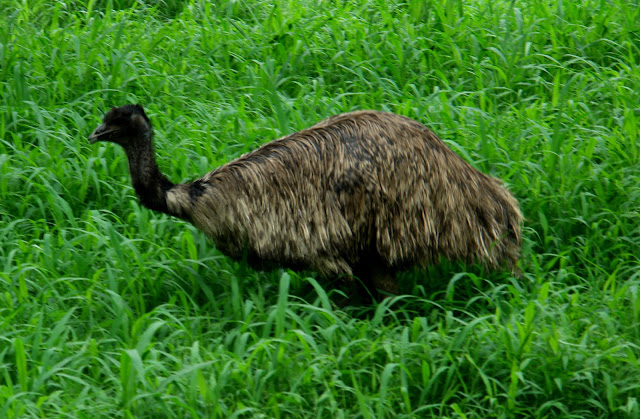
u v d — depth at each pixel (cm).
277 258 1673
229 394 1439
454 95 2170
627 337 1581
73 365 1462
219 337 1566
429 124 2081
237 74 2350
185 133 2059
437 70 2288
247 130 2055
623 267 1784
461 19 2491
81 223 1888
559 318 1612
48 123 2108
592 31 2458
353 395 1473
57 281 1633
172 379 1373
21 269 1647
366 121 1680
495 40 2447
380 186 1636
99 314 1644
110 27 2447
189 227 1841
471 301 1639
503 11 2569
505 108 2278
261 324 1588
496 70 2333
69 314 1523
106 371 1462
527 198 1914
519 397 1502
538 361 1512
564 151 1988
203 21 2516
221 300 1698
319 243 1652
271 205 1656
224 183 1669
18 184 1936
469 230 1667
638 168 1975
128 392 1374
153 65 2309
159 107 2202
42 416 1351
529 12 2584
